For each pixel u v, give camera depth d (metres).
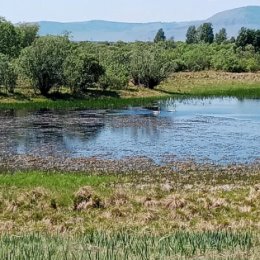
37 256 14.21
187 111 74.25
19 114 69.19
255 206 26.52
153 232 20.56
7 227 22.83
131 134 53.84
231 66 141.00
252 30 182.00
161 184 32.94
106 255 14.20
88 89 92.81
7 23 115.31
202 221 23.80
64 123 61.31
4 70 83.00
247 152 44.59
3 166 39.50
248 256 14.45
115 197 27.25
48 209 25.88
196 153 44.16
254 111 74.50
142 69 102.62
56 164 40.25
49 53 84.88
